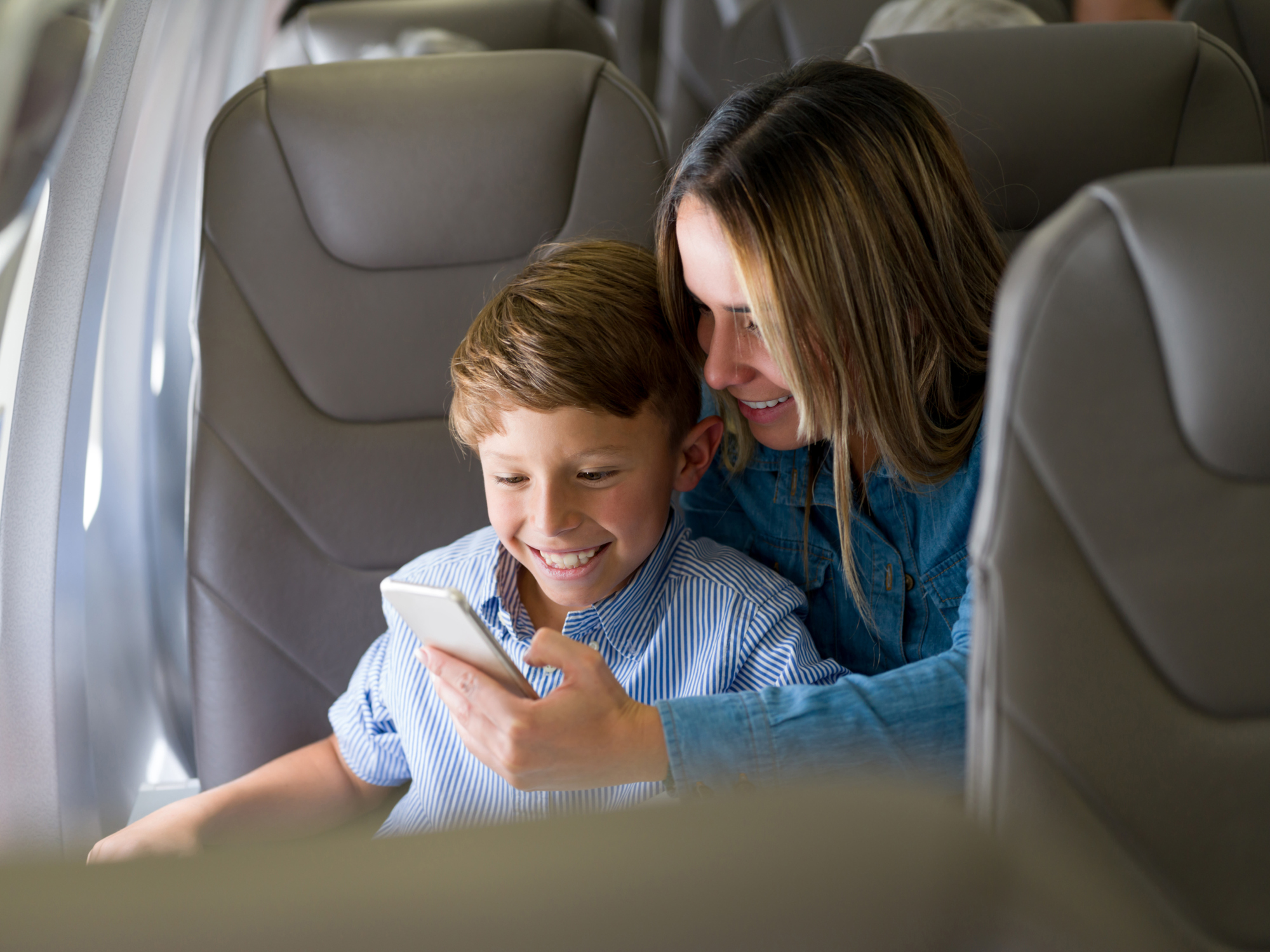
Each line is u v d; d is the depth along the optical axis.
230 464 1.12
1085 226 0.51
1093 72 1.14
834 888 0.24
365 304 1.13
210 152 1.10
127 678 1.37
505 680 0.78
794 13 2.13
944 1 1.44
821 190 0.83
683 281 0.93
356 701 1.09
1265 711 0.56
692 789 0.78
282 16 1.94
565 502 0.90
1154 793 0.57
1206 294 0.50
